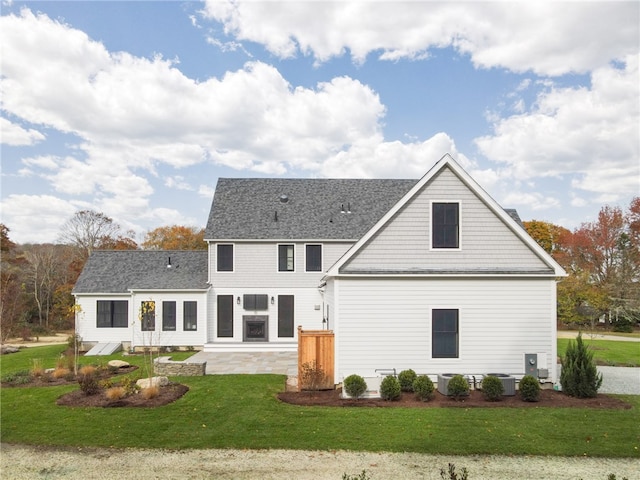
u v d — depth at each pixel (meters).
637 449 9.41
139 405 12.45
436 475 8.16
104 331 25.34
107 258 27.67
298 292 25.78
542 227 53.12
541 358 14.63
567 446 9.54
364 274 14.67
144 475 8.21
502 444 9.62
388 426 10.72
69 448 9.56
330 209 27.67
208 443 9.74
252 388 14.46
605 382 16.45
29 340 37.62
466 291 14.88
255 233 25.80
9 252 50.16
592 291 33.91
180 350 24.92
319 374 14.29
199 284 25.56
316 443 9.71
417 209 15.13
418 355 14.70
